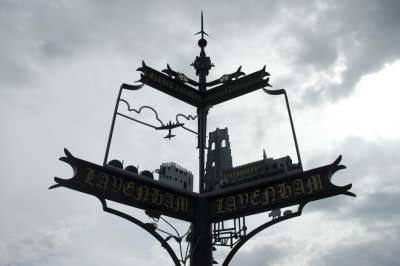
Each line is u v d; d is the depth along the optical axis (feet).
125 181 23.76
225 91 31.32
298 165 23.53
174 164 28.32
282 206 23.41
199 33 36.19
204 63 34.40
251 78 29.89
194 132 30.66
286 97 26.71
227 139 36.04
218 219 26.21
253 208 24.52
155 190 25.11
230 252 23.84
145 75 28.66
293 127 25.08
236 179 26.50
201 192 28.60
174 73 31.65
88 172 22.16
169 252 23.81
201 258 25.17
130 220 23.22
